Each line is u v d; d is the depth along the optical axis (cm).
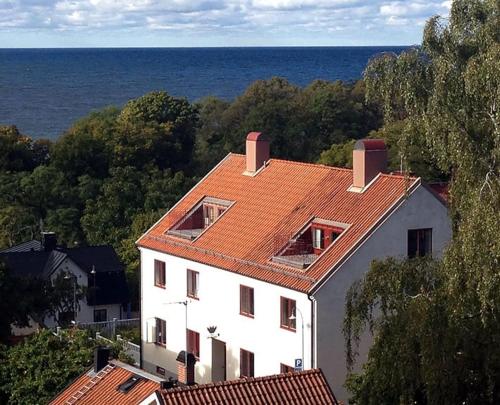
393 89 3209
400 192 4634
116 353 4794
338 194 4941
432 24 3191
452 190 3136
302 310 4488
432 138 3084
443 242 4712
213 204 5556
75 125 11525
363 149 4838
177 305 5359
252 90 13012
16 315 5631
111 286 7406
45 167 9988
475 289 3020
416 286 3247
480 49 3112
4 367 4425
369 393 3331
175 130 11694
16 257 7350
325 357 4462
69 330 5006
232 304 4953
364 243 4509
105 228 8844
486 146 3025
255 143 5562
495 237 2898
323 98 11762
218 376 5109
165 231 5575
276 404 3169
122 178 9631
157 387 3431
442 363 3142
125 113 12206
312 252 4816
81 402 3656
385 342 3259
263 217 5147
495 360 3172
